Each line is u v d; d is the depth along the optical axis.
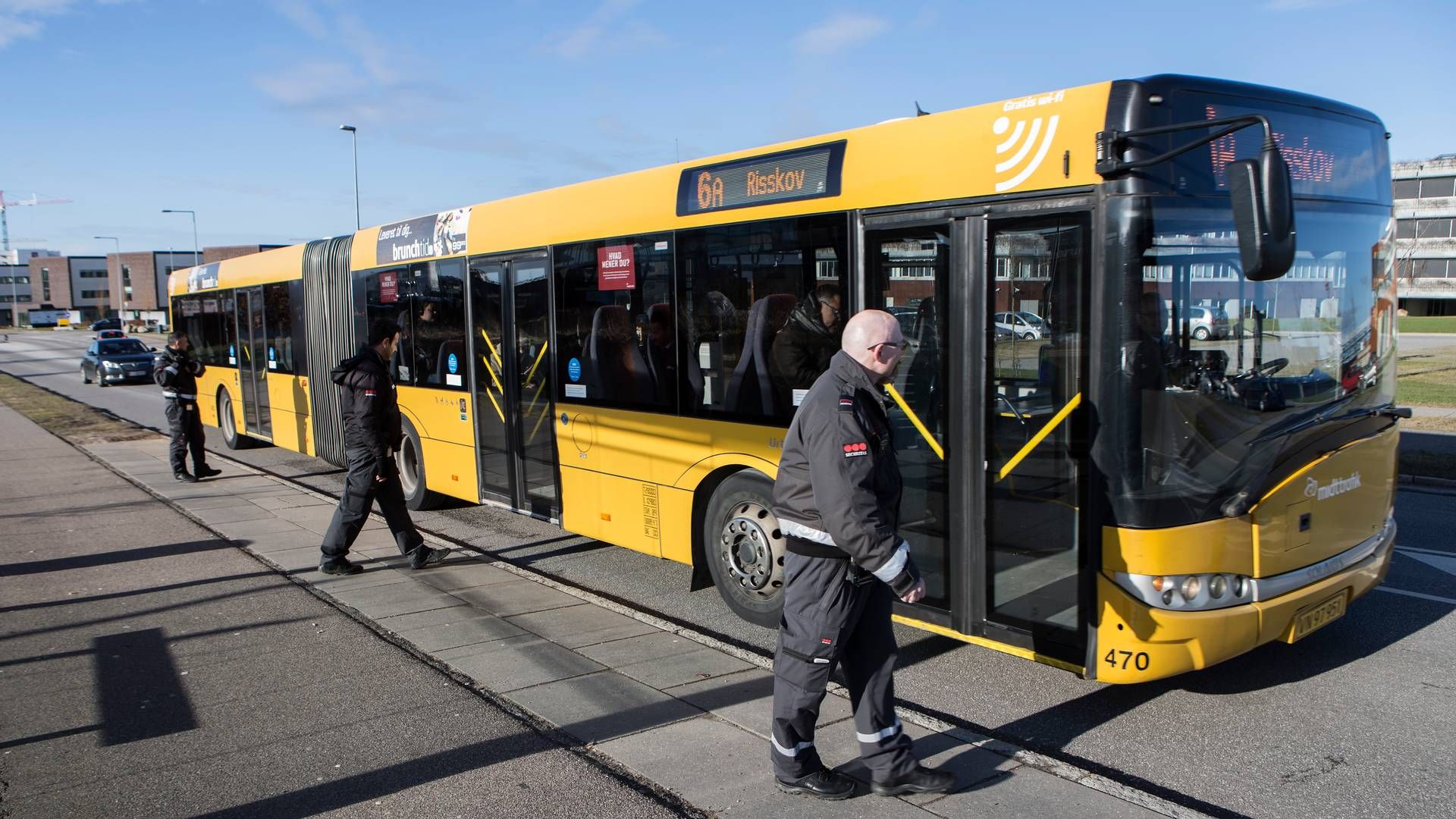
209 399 16.30
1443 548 7.82
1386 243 5.17
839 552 3.54
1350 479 4.75
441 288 9.18
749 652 5.55
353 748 4.30
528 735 4.40
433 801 3.80
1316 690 4.94
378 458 7.28
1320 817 3.69
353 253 10.90
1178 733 4.46
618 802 3.74
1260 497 4.26
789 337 5.64
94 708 4.84
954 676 5.22
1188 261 4.18
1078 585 4.36
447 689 5.00
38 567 7.64
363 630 6.01
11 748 4.39
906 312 5.04
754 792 3.80
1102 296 4.16
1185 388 4.17
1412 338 37.00
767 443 5.82
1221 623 4.16
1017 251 4.53
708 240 6.16
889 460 3.51
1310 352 4.66
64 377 38.31
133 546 8.35
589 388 7.30
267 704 4.85
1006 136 4.55
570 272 7.43
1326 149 4.78
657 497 6.75
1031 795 3.75
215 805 3.82
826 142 5.46
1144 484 4.11
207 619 6.29
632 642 5.78
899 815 3.61
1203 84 4.26
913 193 4.95
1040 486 4.50
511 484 8.39
